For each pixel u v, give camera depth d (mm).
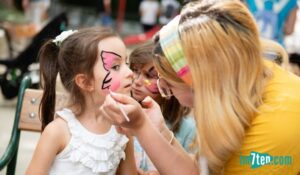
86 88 1553
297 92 1354
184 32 1331
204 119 1286
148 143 1371
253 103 1324
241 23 1312
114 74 1550
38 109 1910
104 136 1551
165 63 1373
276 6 3318
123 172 1663
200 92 1296
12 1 10336
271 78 1394
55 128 1521
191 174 1395
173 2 10562
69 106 1583
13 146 1922
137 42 9195
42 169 1497
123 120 1334
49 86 1676
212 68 1288
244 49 1295
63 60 1579
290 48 4770
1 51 6973
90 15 13750
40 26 7805
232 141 1274
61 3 14242
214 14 1327
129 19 15344
